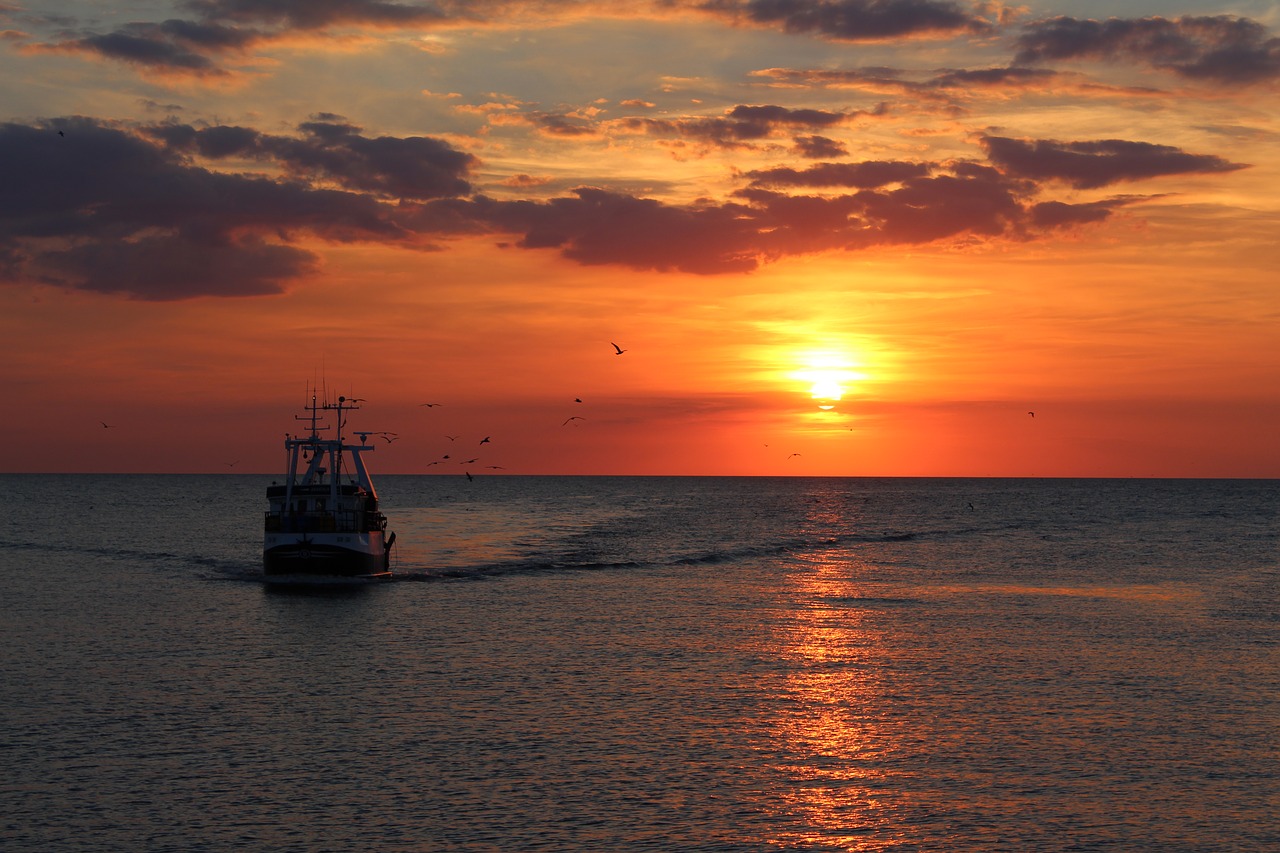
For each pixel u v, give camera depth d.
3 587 80.94
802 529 156.12
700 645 56.84
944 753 37.28
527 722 41.00
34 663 51.91
